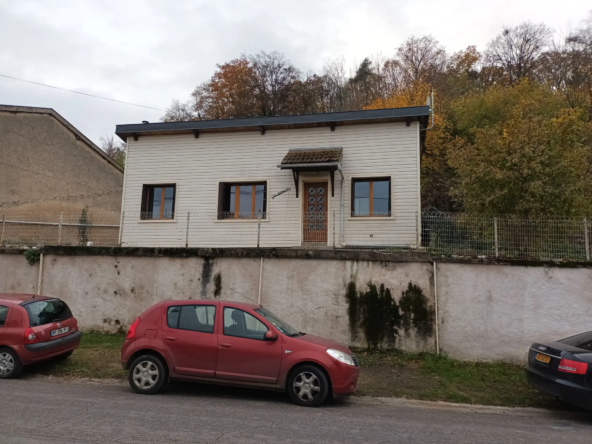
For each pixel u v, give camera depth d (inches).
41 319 338.6
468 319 394.3
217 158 639.8
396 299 409.1
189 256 458.6
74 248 484.7
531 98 1121.4
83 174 909.8
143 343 287.6
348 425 229.9
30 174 815.7
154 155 657.6
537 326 381.4
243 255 444.5
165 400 270.2
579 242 401.1
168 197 658.8
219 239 622.5
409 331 402.6
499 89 1218.0
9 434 197.3
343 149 605.6
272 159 624.7
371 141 599.8
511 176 486.0
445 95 1358.3
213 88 1569.9
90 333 464.1
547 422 259.9
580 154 522.6
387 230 576.7
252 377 272.8
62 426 210.4
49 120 857.5
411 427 232.5
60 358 371.6
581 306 375.9
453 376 348.8
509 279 392.8
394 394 308.2
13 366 320.5
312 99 1608.0
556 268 385.7
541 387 271.4
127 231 649.0
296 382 270.2
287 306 428.8
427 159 1112.8
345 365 271.0
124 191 658.2
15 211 784.3
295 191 611.2
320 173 607.8
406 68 1539.1
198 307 291.9
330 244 588.7
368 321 410.9
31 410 237.8
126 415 232.4
